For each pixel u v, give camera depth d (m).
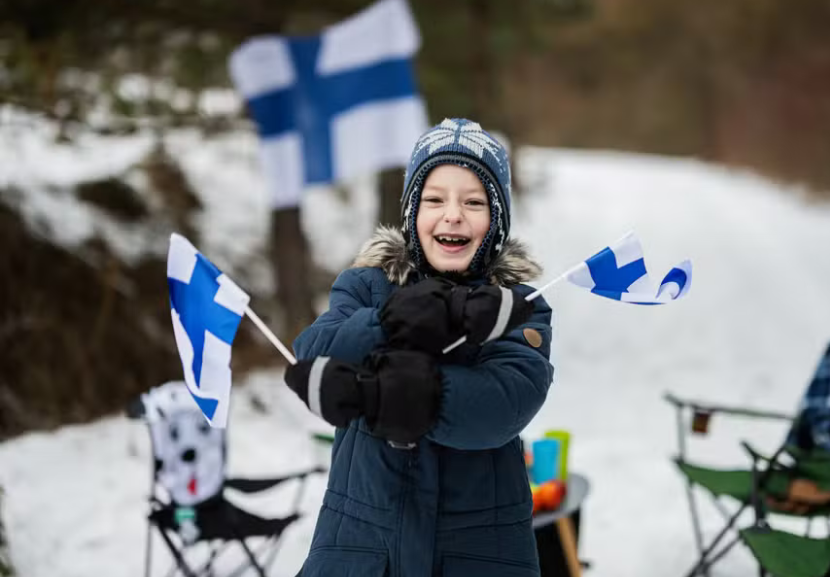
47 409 5.33
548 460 3.04
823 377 3.17
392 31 4.82
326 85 4.95
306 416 5.62
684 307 8.45
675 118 18.95
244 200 7.93
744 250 10.03
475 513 1.67
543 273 1.89
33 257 5.84
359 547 1.67
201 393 1.67
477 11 6.76
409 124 4.83
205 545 3.61
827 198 13.56
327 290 7.69
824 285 9.22
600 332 7.97
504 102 8.10
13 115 5.92
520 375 1.61
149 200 7.06
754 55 18.47
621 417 6.02
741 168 16.84
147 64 6.15
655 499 4.35
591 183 12.14
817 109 17.52
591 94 19.20
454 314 1.54
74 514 3.90
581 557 3.65
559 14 7.27
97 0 5.36
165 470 3.02
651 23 18.62
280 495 4.21
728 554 3.64
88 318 5.85
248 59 5.02
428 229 1.80
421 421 1.47
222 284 1.68
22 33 5.18
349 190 9.10
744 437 5.44
